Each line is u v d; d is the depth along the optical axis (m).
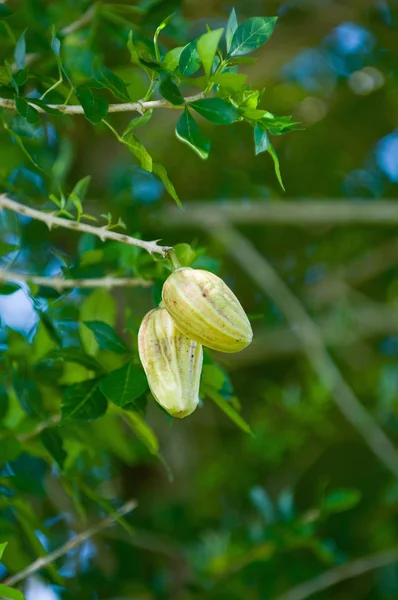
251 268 7.62
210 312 2.87
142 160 2.97
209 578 6.42
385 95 8.53
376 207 7.54
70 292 4.05
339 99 8.70
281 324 8.99
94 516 6.67
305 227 9.52
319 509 5.93
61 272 4.06
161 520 7.46
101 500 4.09
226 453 8.73
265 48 7.98
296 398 7.91
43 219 3.19
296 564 6.84
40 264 5.03
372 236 9.64
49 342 4.11
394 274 10.07
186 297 2.88
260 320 9.08
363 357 9.52
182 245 3.69
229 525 7.52
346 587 8.58
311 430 8.48
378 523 8.47
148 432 3.61
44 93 3.40
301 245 9.64
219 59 3.06
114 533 6.75
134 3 5.66
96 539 6.85
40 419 3.85
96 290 4.20
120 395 3.28
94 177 7.14
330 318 8.90
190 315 2.88
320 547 5.99
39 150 4.39
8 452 3.99
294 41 7.98
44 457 4.17
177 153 8.52
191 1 7.07
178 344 2.97
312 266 9.80
